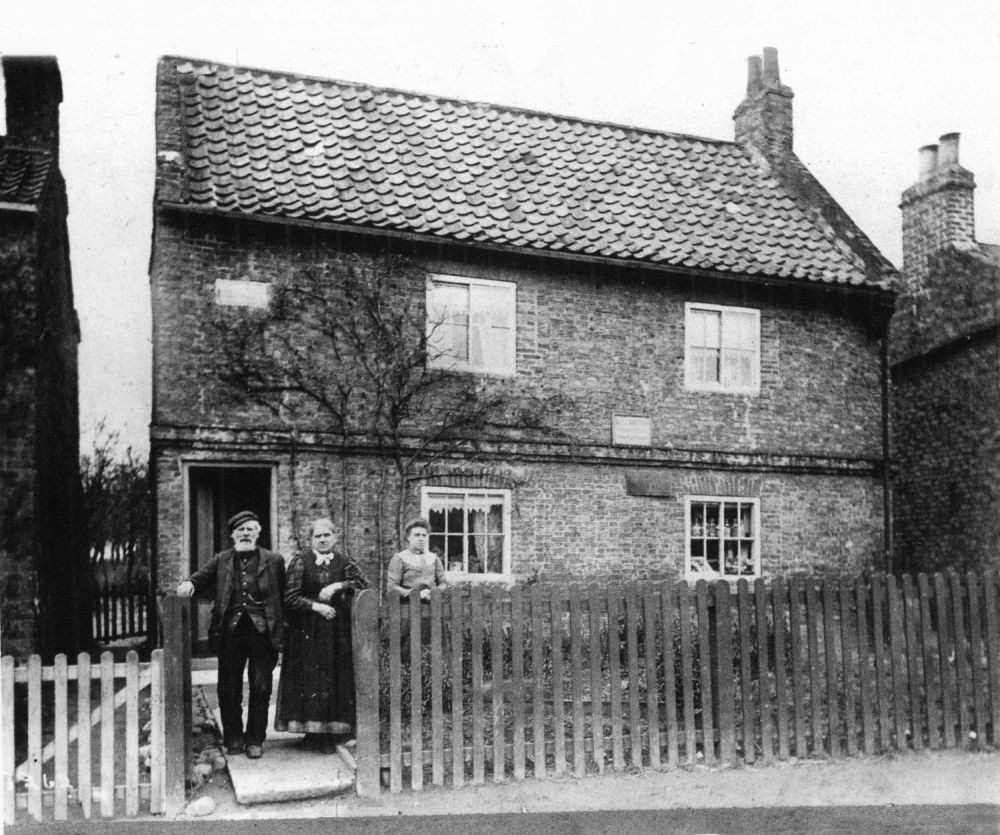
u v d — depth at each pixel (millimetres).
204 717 8477
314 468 11648
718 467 13555
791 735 7340
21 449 9695
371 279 12109
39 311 10125
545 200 13656
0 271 9828
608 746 7055
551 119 15508
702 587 7211
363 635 6570
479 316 12695
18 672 6016
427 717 7543
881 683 7477
